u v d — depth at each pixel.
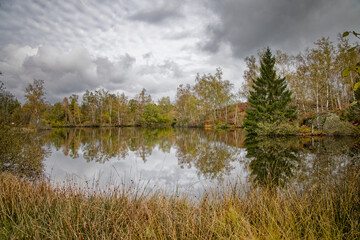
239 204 3.36
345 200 3.04
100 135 25.70
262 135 21.38
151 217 2.90
